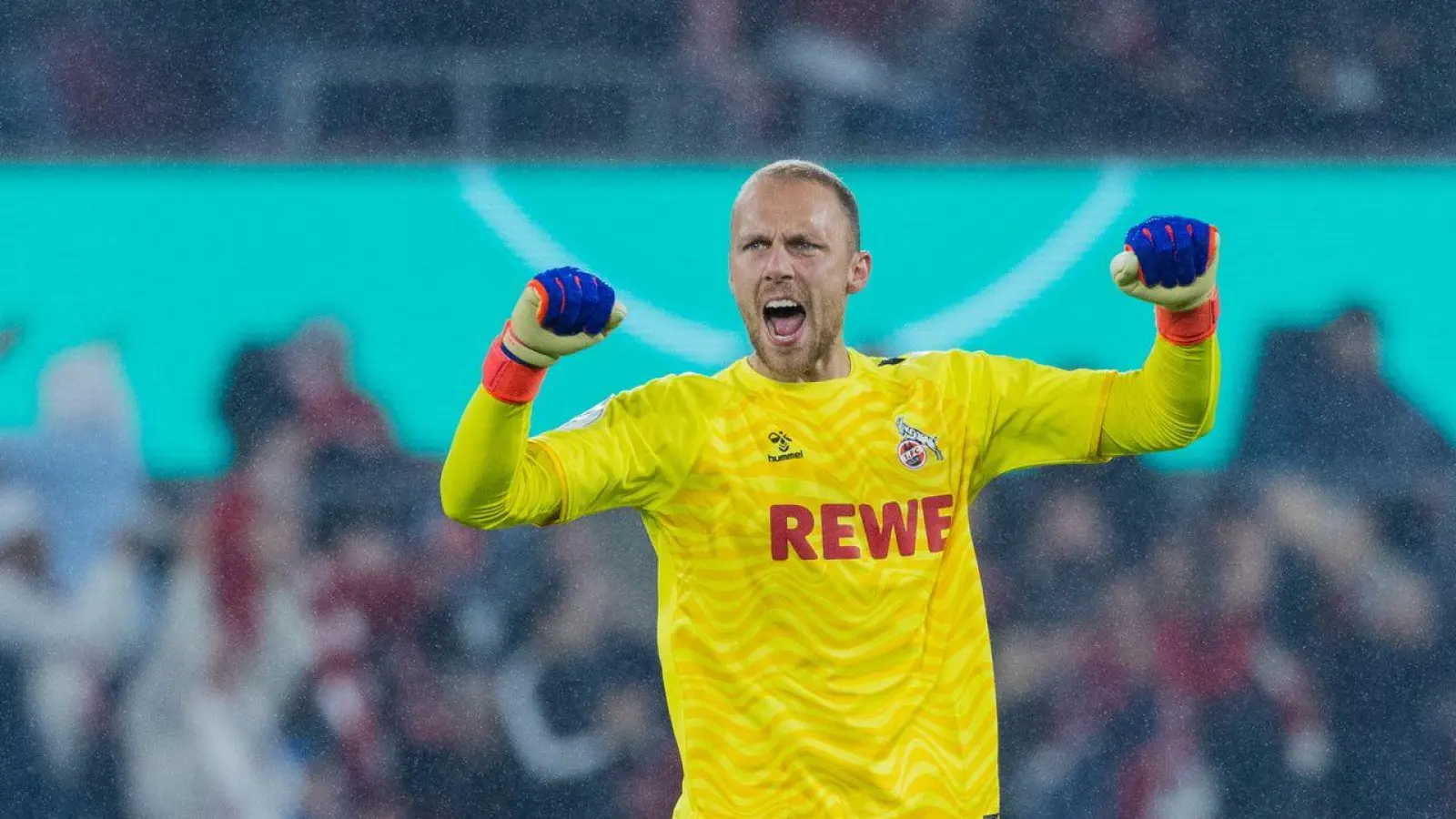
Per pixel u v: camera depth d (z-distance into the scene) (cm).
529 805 3005
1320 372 3136
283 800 2970
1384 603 3103
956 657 1397
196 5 3114
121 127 3072
